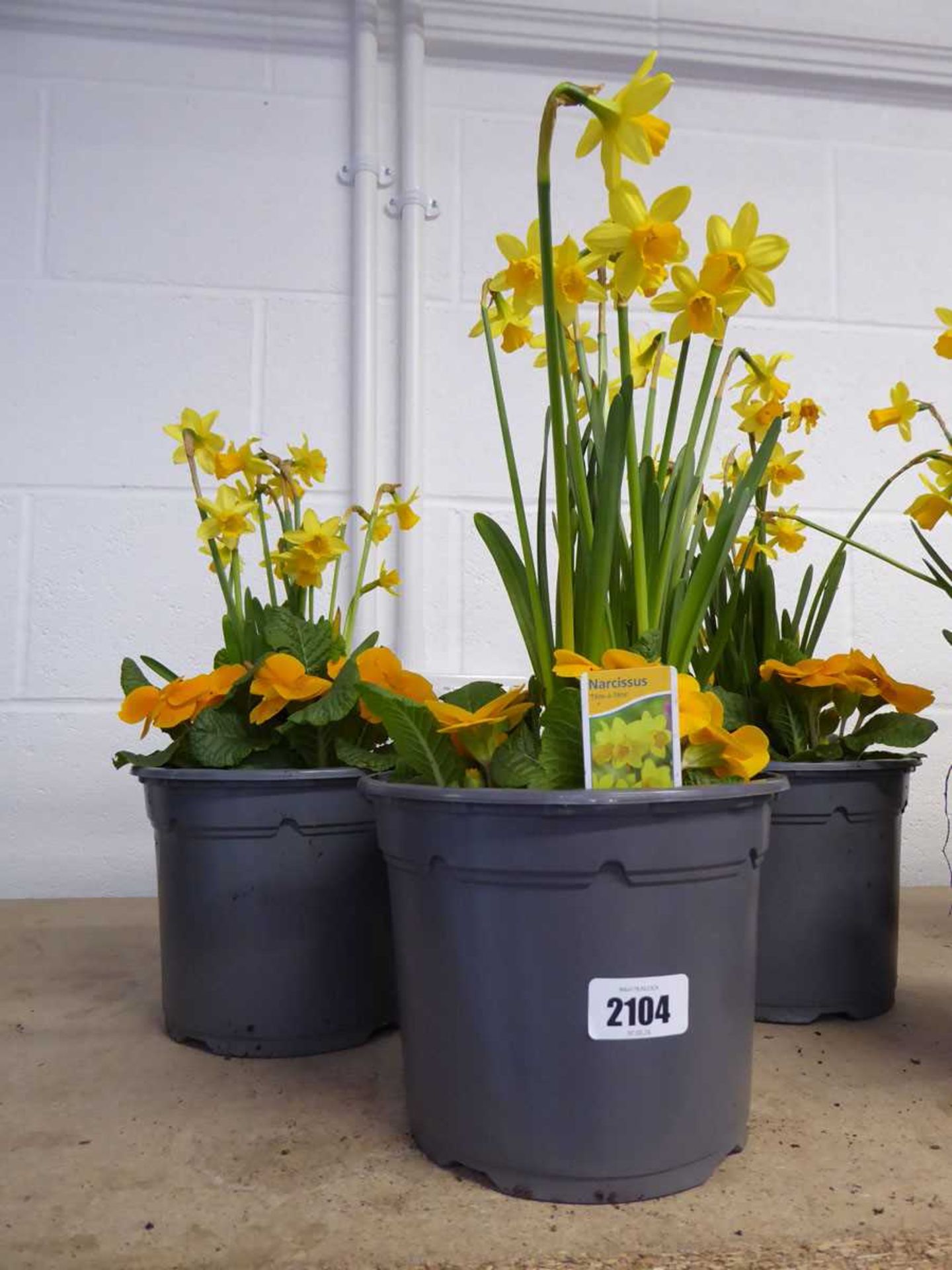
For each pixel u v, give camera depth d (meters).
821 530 1.08
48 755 1.56
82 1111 0.75
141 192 1.62
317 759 0.94
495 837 0.59
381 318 1.67
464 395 1.68
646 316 1.71
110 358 1.60
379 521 1.19
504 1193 0.61
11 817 1.55
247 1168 0.65
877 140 1.82
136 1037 0.92
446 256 1.69
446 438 1.67
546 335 0.62
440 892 0.63
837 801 0.98
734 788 0.60
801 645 1.18
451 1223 0.58
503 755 0.65
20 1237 0.56
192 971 0.90
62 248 1.59
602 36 1.72
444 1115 0.64
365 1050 0.90
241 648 1.01
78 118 1.61
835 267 1.79
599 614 0.66
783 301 1.76
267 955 0.88
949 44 1.80
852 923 0.98
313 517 1.01
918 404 0.96
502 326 0.77
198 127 1.64
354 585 1.62
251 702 0.95
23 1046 0.90
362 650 0.98
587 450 0.79
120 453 1.59
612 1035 0.59
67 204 1.60
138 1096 0.78
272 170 1.65
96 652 1.57
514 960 0.60
